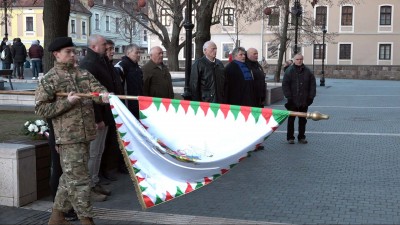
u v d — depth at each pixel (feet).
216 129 14.99
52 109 14.65
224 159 14.78
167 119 15.39
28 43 195.72
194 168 15.05
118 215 17.57
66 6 31.89
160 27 102.01
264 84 30.17
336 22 173.17
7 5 70.13
